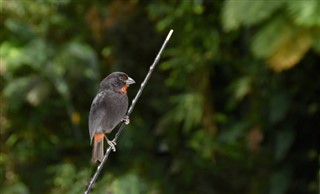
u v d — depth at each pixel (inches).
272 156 510.9
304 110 502.0
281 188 496.7
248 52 513.0
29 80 505.7
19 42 514.0
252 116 509.0
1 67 493.7
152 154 541.3
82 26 550.9
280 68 378.3
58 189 476.7
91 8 538.3
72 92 536.4
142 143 538.3
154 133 541.3
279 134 498.3
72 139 547.5
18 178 528.1
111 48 543.8
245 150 514.0
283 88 497.4
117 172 523.8
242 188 529.3
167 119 521.3
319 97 501.0
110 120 316.5
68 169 465.7
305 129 511.8
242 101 539.2
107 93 316.5
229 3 386.3
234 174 528.4
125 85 320.8
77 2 545.6
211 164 524.4
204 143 514.0
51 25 542.3
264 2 374.9
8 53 499.2
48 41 531.8
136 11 536.7
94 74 518.6
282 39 374.0
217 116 523.5
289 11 374.0
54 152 546.6
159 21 533.0
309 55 490.0
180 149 537.3
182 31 526.3
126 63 546.3
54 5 547.2
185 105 513.0
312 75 496.7
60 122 550.3
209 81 539.2
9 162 528.4
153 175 530.0
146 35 539.5
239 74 528.4
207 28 521.3
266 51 377.1
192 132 537.3
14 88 500.1
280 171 507.2
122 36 542.0
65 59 511.8
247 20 379.9
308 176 511.8
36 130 542.9
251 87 505.7
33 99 497.4
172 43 537.6
